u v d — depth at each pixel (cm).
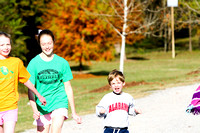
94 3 3912
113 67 5672
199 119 1212
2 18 3634
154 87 2380
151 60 6569
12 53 3097
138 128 1139
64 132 1192
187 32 10756
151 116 1343
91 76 4412
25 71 727
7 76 699
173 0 3362
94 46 4212
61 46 4238
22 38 3900
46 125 773
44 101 726
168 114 1355
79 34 4194
